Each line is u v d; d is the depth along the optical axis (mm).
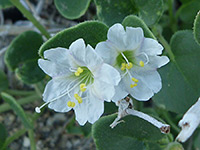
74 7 63
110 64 52
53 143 86
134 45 51
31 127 65
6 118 88
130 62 53
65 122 87
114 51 52
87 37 53
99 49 51
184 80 62
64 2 63
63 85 53
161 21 80
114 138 58
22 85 89
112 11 60
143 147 60
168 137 60
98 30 52
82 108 53
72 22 89
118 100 52
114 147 59
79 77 54
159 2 57
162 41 64
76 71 52
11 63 71
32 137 76
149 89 53
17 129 87
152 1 57
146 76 53
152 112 72
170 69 63
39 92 82
